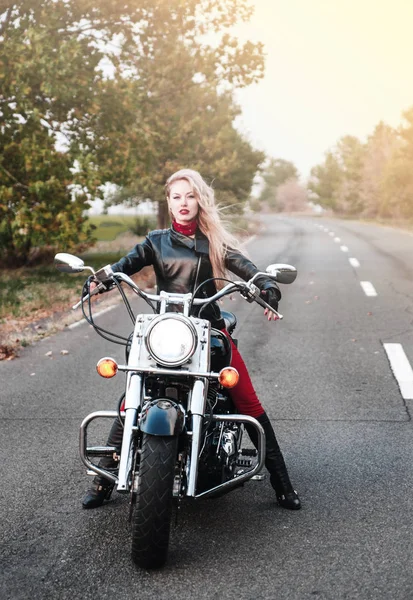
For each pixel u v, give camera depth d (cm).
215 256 412
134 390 371
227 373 363
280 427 609
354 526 412
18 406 691
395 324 1098
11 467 521
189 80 2377
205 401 377
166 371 363
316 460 528
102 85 1945
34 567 365
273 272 398
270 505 447
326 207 9675
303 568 361
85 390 748
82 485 484
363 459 528
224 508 442
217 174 3006
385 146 6612
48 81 1770
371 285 1597
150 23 2156
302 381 767
